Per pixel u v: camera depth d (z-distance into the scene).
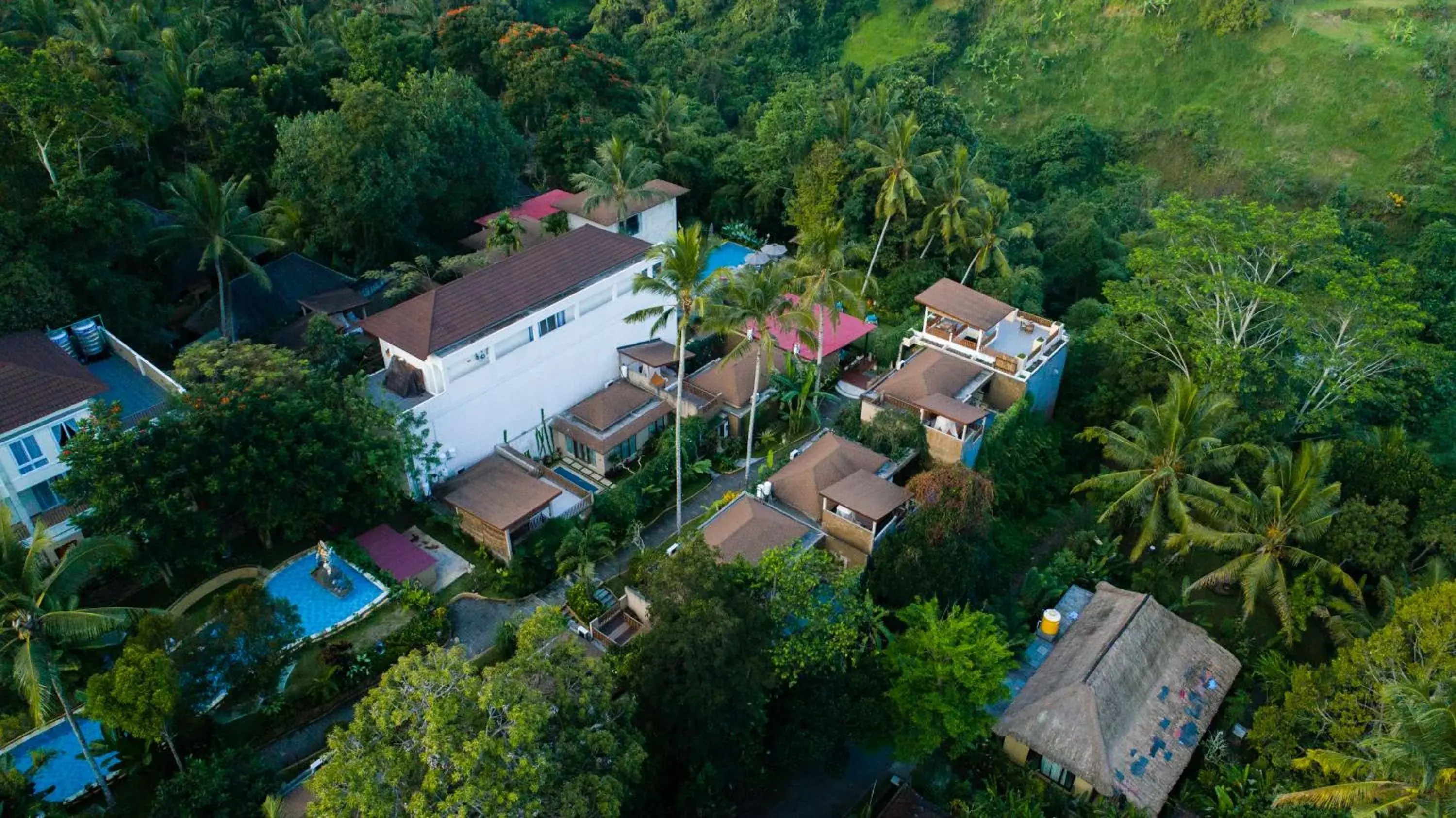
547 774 23.00
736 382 51.66
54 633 27.94
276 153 57.69
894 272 65.00
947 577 37.97
